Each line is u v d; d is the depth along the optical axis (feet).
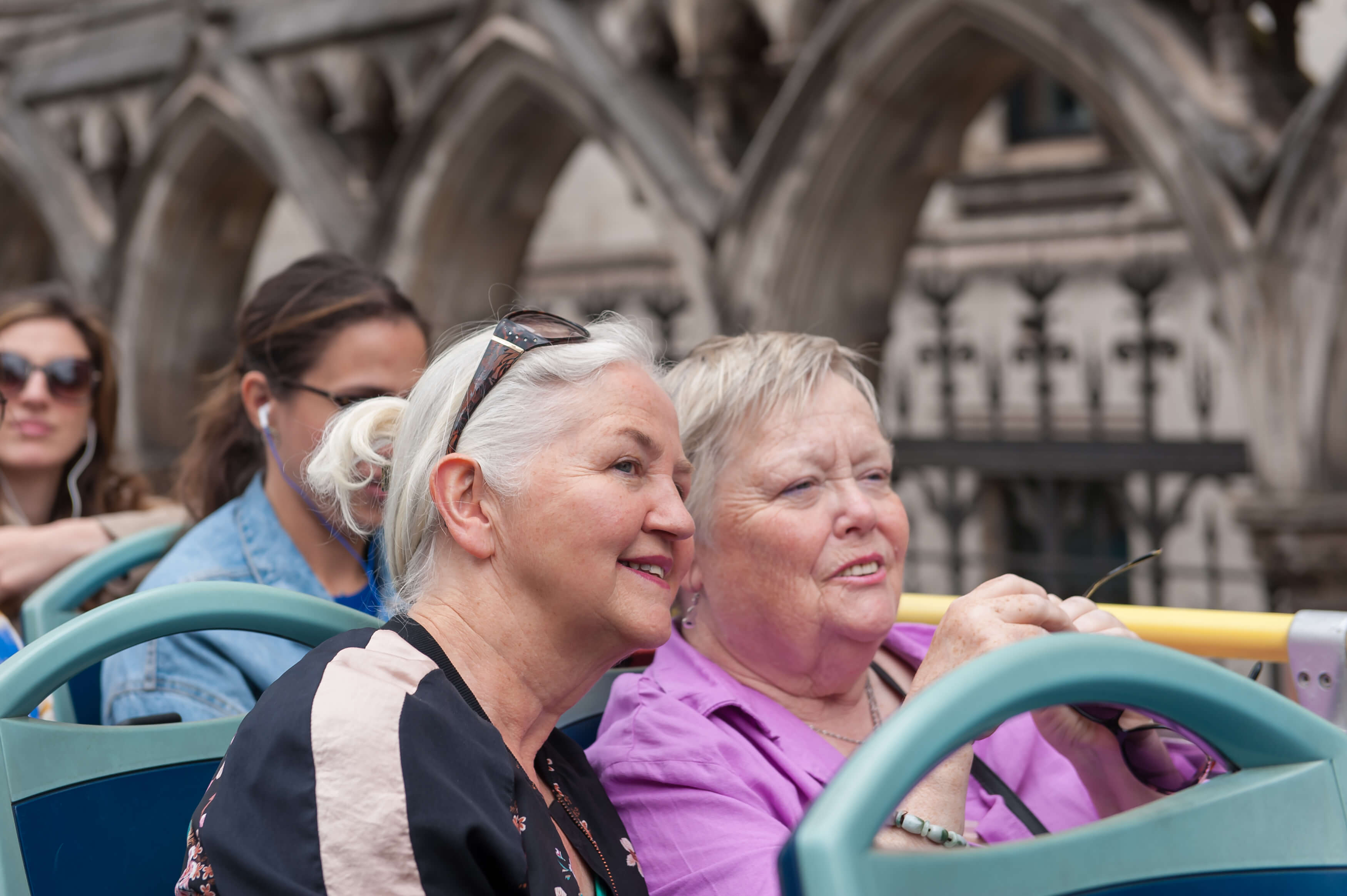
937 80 15.30
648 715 4.95
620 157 17.42
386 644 3.76
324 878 3.23
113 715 5.88
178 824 4.27
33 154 26.81
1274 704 2.68
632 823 4.70
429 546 4.03
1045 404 17.71
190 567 6.37
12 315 8.66
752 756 4.84
